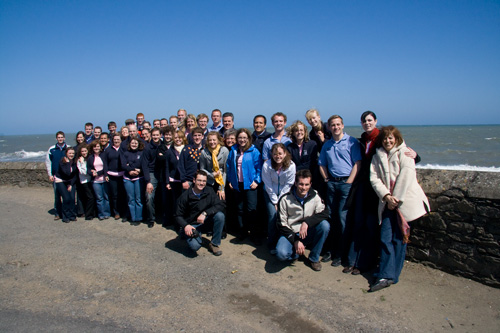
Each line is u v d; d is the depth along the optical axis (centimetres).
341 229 388
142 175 567
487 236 328
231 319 292
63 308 310
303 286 349
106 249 455
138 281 363
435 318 289
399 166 344
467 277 345
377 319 289
